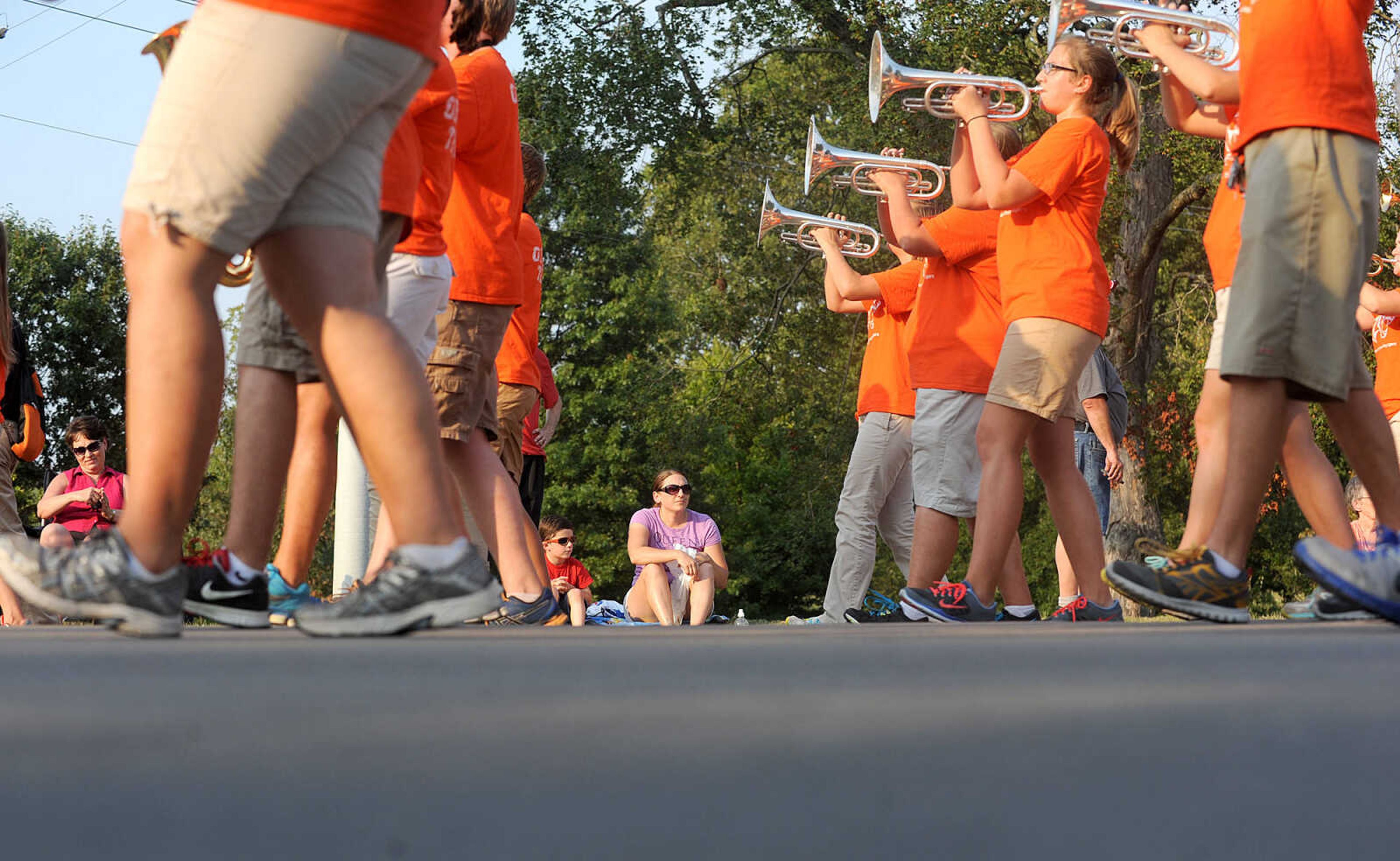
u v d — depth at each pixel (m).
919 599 4.19
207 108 1.80
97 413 32.78
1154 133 14.49
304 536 3.39
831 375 23.98
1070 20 4.39
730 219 22.36
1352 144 2.61
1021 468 4.18
